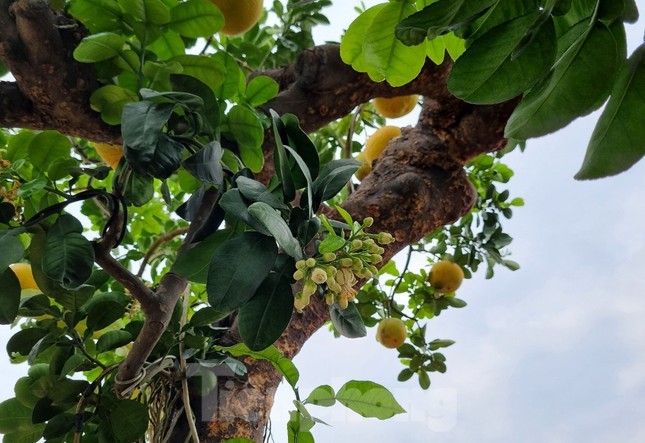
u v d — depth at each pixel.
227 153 1.25
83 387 1.17
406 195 1.65
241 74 1.40
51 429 1.13
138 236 2.23
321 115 1.62
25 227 0.96
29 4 1.13
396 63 0.84
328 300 0.84
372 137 2.07
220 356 1.29
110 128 1.29
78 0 1.14
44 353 1.32
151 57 1.22
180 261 0.92
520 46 0.55
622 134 0.49
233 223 0.93
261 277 0.76
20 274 1.29
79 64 1.20
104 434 1.14
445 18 0.56
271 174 1.55
